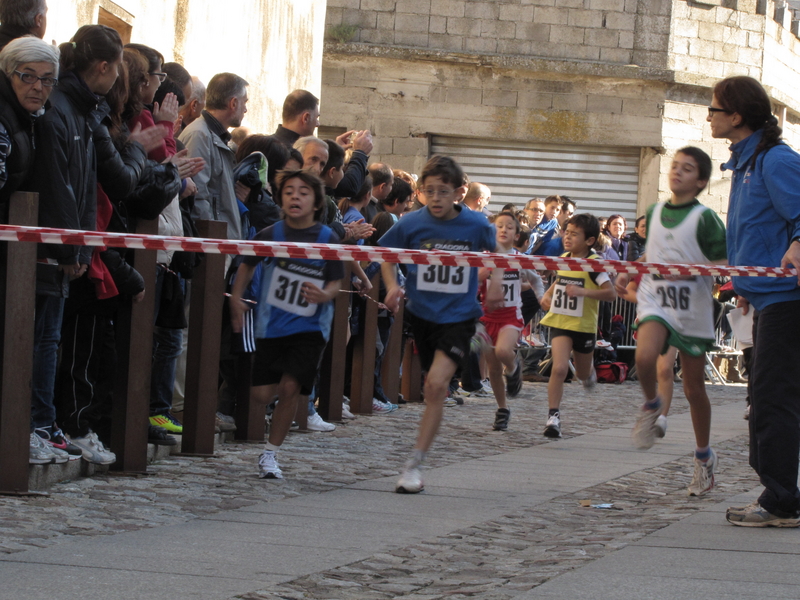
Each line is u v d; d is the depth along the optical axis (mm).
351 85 59156
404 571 11070
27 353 13984
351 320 26953
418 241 17453
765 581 10461
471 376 30562
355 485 16734
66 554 11078
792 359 13438
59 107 14047
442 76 59156
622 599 9680
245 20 40344
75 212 14102
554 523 14250
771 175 13422
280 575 10586
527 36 59531
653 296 16281
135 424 16500
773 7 63812
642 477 18672
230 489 15766
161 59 17578
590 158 59906
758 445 13742
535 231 40219
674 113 59656
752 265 13719
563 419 28828
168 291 17922
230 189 20016
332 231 17359
